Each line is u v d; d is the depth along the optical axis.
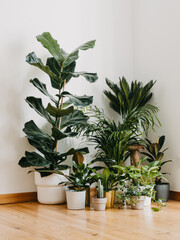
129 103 3.69
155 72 3.82
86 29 3.78
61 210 2.83
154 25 3.86
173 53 3.61
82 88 3.70
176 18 3.59
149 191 2.93
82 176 2.99
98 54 3.85
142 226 2.27
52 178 3.04
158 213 2.72
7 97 3.18
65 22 3.61
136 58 4.09
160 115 3.72
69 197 2.88
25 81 3.29
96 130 3.39
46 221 2.41
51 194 3.06
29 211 2.78
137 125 3.57
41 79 3.40
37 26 3.40
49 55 3.47
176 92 3.55
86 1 3.79
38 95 3.38
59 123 3.10
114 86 3.80
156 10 3.84
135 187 2.92
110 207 2.95
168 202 3.32
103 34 3.91
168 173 3.39
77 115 3.26
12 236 2.02
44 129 3.38
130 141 3.51
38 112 3.03
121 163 3.44
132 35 4.15
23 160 3.03
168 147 3.61
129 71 4.10
